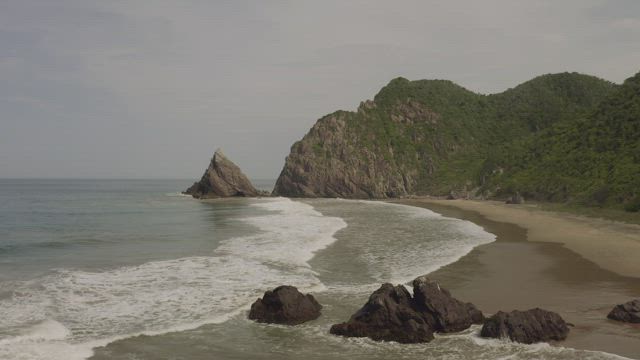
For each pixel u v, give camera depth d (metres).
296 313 15.47
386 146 131.00
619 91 79.31
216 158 108.88
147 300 17.70
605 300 17.08
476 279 20.72
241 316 15.99
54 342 13.47
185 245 31.02
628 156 59.22
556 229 38.28
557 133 91.25
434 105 146.50
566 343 12.99
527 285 19.50
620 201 48.75
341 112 136.75
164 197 111.56
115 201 93.56
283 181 125.69
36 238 35.84
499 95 159.88
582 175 64.62
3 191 151.12
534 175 79.12
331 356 12.57
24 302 17.33
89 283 20.19
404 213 58.97
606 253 26.50
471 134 140.50
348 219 50.06
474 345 13.20
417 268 23.22
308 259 25.62
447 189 111.00
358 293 18.67
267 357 12.51
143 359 12.35
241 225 43.69
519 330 13.40
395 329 13.98
